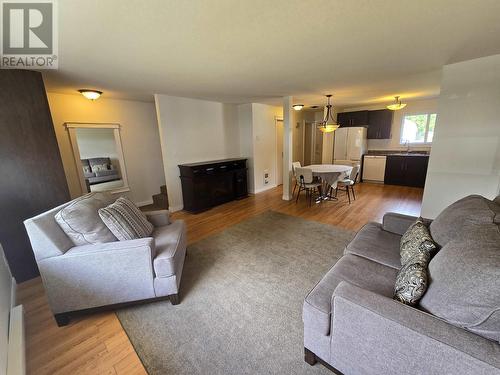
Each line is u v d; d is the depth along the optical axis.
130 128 4.47
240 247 2.83
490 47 2.07
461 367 0.78
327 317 1.14
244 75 2.79
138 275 1.71
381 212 3.98
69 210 1.71
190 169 4.08
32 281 2.26
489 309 0.79
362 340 1.03
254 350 1.44
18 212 2.18
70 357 1.43
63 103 3.65
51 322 1.71
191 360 1.39
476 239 1.01
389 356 0.96
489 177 2.57
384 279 1.40
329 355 1.19
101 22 1.45
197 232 3.37
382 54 2.19
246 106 5.31
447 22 1.57
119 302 1.74
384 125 6.26
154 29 1.56
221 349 1.45
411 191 5.38
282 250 2.72
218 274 2.27
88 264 1.61
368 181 6.56
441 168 2.82
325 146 6.80
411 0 1.30
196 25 1.53
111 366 1.36
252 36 1.72
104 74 2.55
